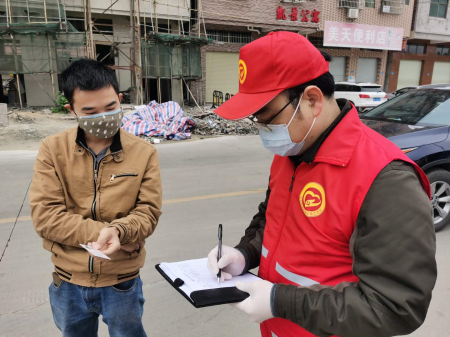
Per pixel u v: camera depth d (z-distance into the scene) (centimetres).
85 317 151
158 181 150
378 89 1389
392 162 88
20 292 254
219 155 714
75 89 128
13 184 500
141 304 159
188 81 1536
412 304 79
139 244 147
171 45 1320
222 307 243
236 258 123
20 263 293
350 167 92
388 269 82
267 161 666
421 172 90
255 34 1628
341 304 86
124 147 143
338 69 1858
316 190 99
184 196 463
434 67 2117
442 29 1966
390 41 1841
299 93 95
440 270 289
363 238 86
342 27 1692
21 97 1257
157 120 974
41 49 1180
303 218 102
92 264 137
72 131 144
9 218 383
